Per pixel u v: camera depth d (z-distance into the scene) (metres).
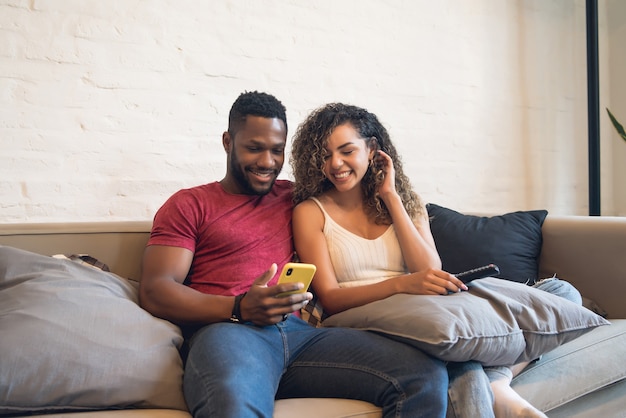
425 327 1.30
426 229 1.78
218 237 1.57
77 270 1.44
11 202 1.85
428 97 2.60
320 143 1.71
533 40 2.89
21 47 1.86
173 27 2.09
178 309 1.42
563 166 2.99
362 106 2.45
